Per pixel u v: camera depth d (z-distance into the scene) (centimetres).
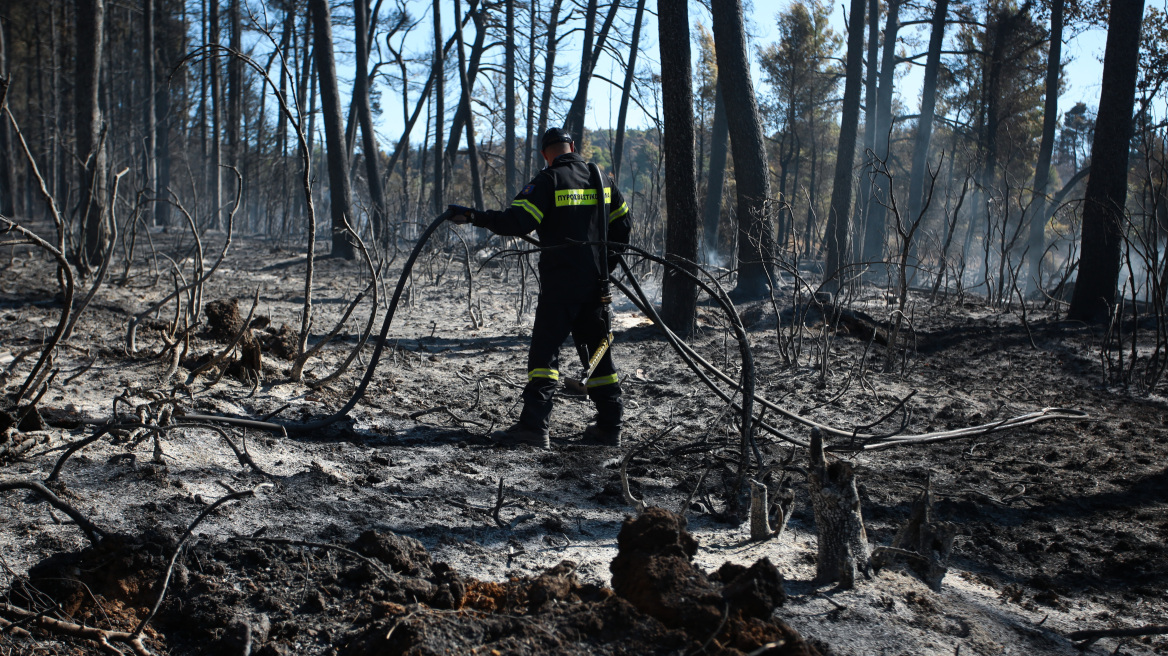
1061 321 982
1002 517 371
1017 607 268
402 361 656
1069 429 545
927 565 268
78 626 201
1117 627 260
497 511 304
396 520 297
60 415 371
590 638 199
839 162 1319
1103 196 966
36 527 256
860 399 608
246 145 3017
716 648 191
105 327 639
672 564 213
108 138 1786
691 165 816
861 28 1304
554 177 424
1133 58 948
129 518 269
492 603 229
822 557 256
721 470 402
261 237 2520
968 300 1226
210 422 350
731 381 391
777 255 1019
